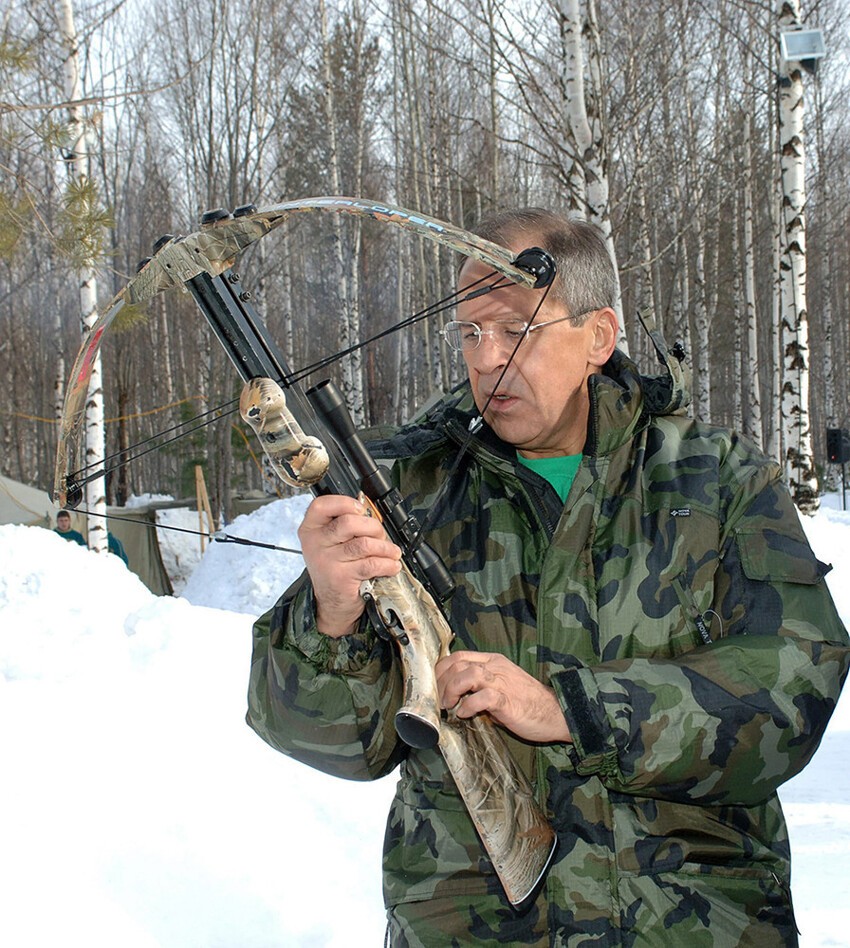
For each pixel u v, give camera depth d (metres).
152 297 1.42
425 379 25.19
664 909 1.51
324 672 1.57
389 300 32.66
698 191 20.52
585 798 1.55
